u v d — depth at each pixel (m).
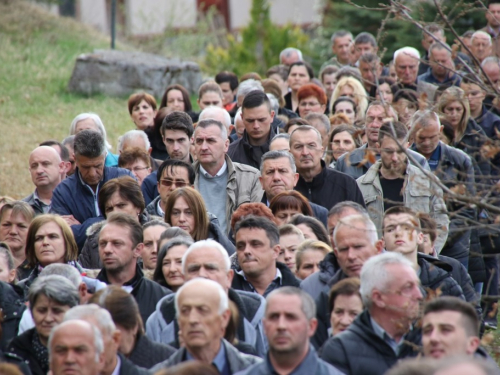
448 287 25.08
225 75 47.34
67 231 26.47
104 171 31.98
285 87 49.66
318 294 23.44
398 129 27.62
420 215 22.42
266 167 30.23
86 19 106.12
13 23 78.00
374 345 19.89
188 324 18.91
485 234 32.56
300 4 112.19
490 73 34.62
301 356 18.55
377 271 19.89
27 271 26.89
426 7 49.19
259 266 23.86
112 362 18.97
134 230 24.14
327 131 36.66
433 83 41.75
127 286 24.08
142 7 102.38
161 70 64.00
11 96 61.69
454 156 31.30
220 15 107.81
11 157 50.53
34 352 21.34
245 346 20.75
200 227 27.73
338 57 51.31
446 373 13.46
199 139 31.92
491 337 19.52
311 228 27.25
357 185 31.30
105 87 63.69
